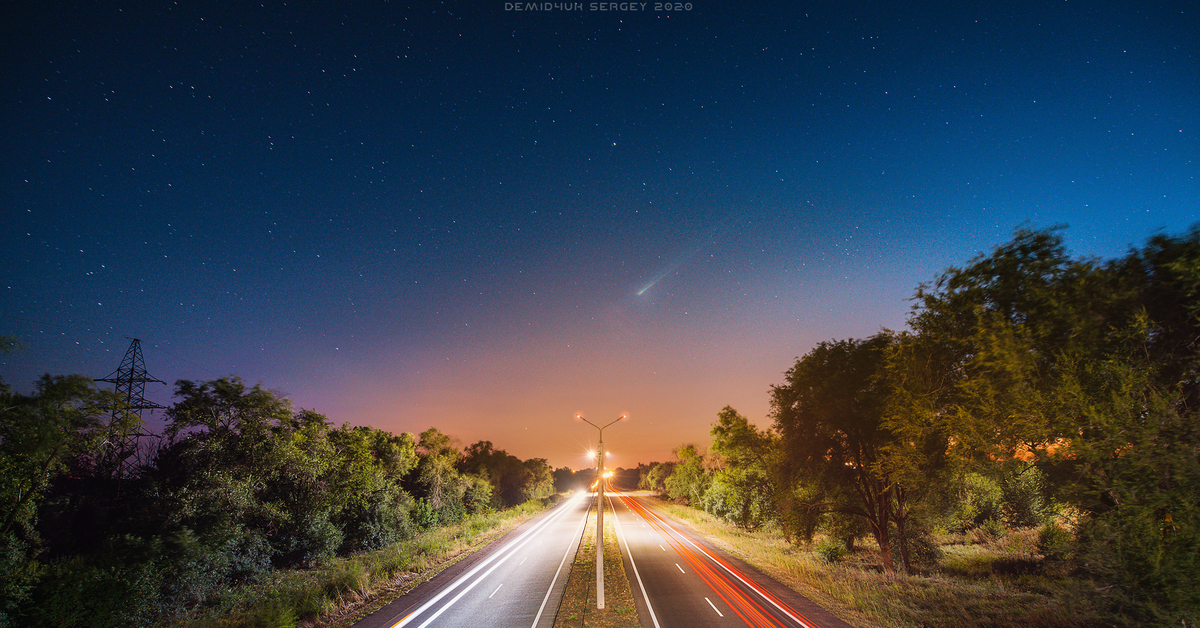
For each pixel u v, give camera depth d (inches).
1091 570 503.8
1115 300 504.7
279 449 1189.7
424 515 1999.3
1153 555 445.1
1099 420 472.1
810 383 1063.6
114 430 812.0
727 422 1413.6
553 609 781.9
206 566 915.4
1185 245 488.7
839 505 1081.4
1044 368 567.8
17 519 681.6
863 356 1008.2
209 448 1067.3
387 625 703.1
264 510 1174.3
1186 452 440.8
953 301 697.0
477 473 3235.7
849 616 696.4
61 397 690.2
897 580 887.1
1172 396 461.4
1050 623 562.3
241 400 1146.0
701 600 817.5
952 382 751.7
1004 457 619.5
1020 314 603.8
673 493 3873.0
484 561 1261.1
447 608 792.9
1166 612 444.1
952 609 676.7
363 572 997.2
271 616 691.4
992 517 1469.0
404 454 1952.5
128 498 958.4
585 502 4264.3
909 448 804.6
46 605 620.7
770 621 686.5
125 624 706.2
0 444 665.0
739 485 1754.4
